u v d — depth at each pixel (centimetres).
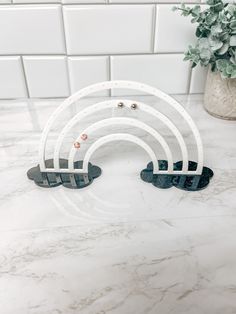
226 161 62
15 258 46
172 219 51
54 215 52
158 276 43
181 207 53
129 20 70
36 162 62
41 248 47
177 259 45
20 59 74
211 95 71
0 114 75
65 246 47
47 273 44
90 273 44
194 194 55
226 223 50
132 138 56
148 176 58
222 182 58
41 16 68
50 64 75
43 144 56
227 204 54
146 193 55
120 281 43
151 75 78
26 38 71
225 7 65
